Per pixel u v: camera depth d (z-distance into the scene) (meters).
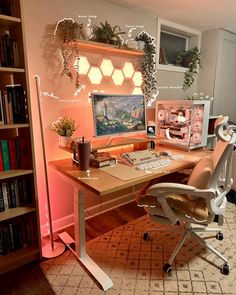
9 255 1.63
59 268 1.62
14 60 1.43
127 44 2.06
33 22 1.66
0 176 1.44
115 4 2.06
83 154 1.56
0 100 1.41
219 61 2.93
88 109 2.06
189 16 2.41
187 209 1.43
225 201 1.55
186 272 1.57
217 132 1.42
